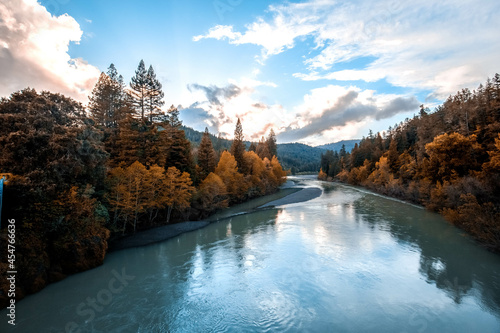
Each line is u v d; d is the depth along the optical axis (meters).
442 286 14.23
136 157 30.64
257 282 15.29
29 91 19.11
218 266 18.02
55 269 16.12
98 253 18.67
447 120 46.50
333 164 124.38
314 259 18.45
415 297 13.16
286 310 12.31
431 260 17.81
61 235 17.20
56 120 19.11
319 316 11.74
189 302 13.26
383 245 21.06
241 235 26.20
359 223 29.14
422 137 50.53
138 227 28.47
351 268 16.77
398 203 44.50
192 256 20.34
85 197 19.14
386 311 11.98
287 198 55.50
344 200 49.72
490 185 24.59
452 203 28.66
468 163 31.89
